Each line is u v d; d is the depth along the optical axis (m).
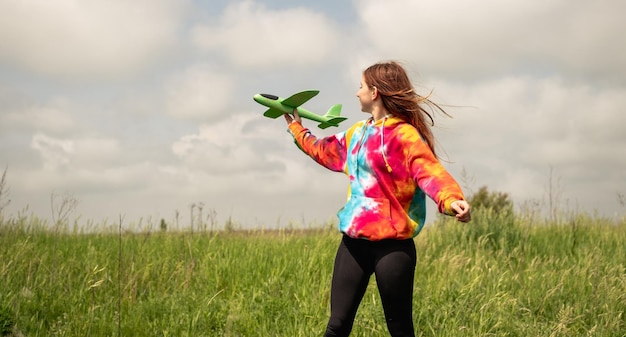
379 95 3.37
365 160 3.30
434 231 9.29
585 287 6.20
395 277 3.19
